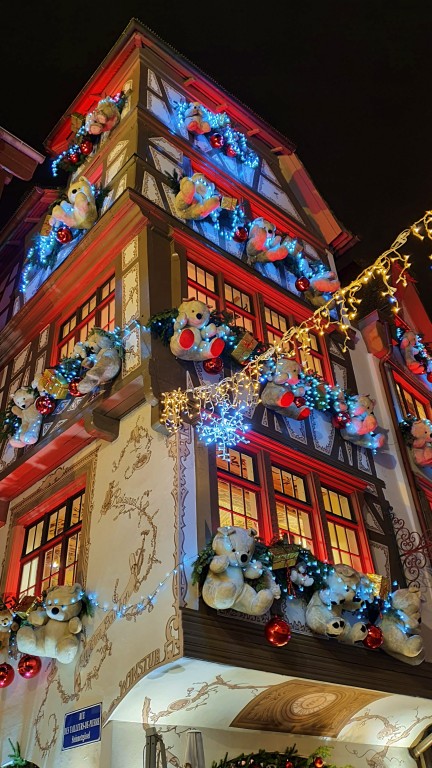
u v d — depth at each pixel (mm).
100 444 8070
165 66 11891
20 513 9086
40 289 10422
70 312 9859
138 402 7668
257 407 8188
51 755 6480
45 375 8305
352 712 7355
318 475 8344
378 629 7078
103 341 7875
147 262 8328
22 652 6820
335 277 10773
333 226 12828
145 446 7270
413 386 11859
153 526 6562
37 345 10477
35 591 8203
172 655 5535
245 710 6543
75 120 11797
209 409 7395
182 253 8812
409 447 10406
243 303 9539
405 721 7980
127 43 11641
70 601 6852
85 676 6516
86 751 6059
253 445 7711
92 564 7172
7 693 7598
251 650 5949
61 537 8164
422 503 9680
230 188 11180
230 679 5988
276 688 6379
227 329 8156
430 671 7840
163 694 5965
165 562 6176
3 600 8258
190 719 6348
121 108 11070
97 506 7559
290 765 6723
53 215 9961
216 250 9367
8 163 9727
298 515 7840
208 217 9891
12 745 7082
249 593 6000
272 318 9883
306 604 6824
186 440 6910
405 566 8688
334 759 7414
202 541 6312
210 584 5871
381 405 10672
